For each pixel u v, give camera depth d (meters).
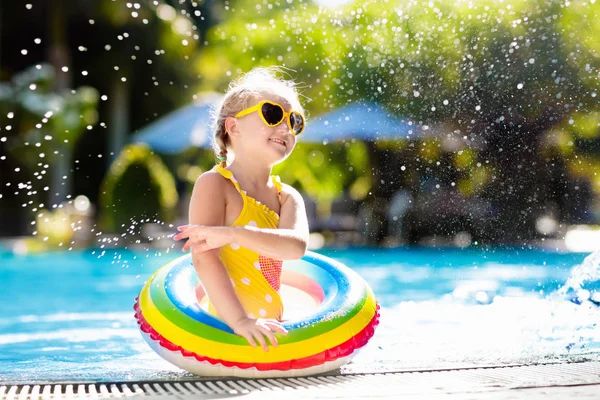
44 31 24.91
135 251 14.95
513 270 9.94
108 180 17.08
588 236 14.80
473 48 10.81
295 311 4.00
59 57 23.16
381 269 10.83
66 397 2.67
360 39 13.42
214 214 3.41
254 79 3.74
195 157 22.27
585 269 5.66
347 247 15.88
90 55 24.16
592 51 10.86
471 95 11.11
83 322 6.05
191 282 3.67
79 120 22.56
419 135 12.75
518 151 11.78
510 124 11.27
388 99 14.12
